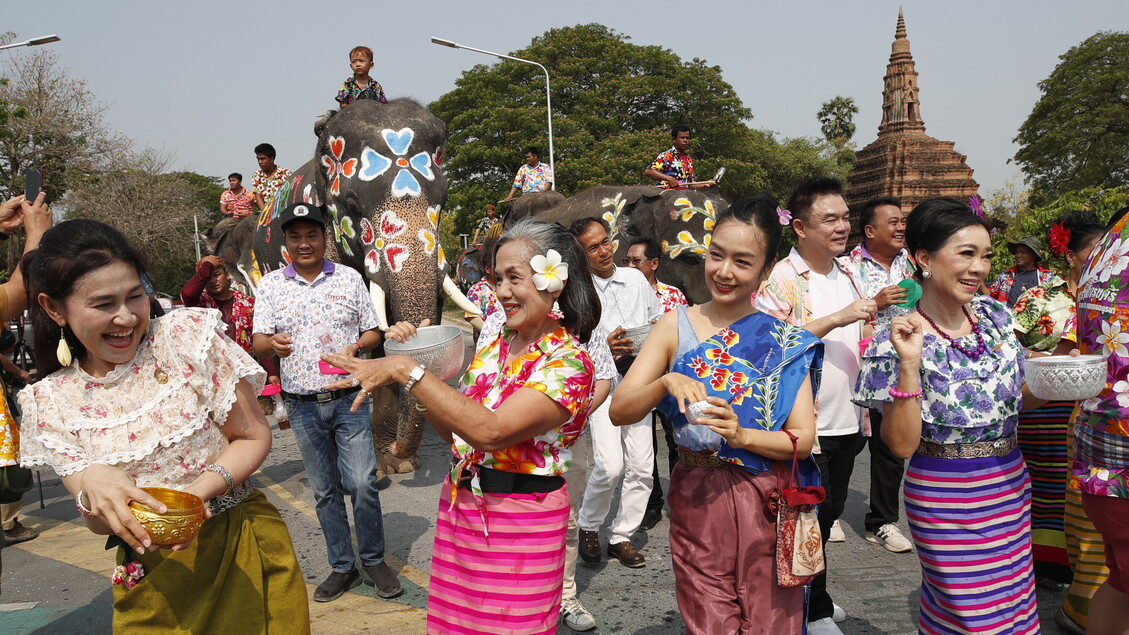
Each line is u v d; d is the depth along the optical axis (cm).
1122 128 3312
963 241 267
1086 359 259
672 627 374
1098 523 285
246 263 832
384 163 579
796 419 241
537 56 3747
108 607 411
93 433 216
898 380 269
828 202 353
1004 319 282
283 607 239
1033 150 3528
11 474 288
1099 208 1636
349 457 404
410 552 475
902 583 420
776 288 363
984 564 273
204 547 227
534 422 222
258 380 238
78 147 3109
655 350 258
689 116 3750
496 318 312
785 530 235
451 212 4131
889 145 3553
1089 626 298
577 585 421
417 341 288
